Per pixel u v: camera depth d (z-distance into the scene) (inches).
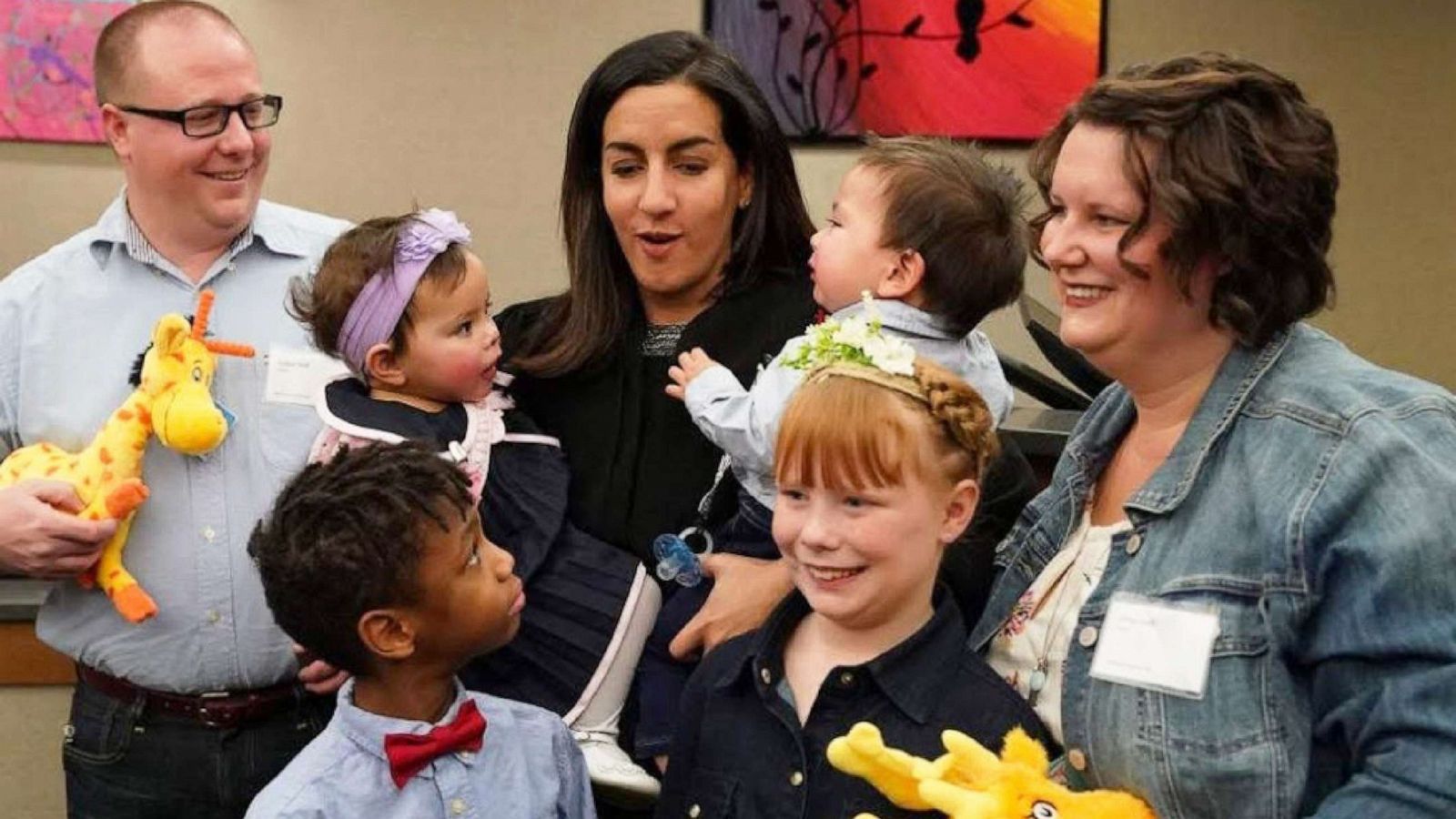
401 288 79.6
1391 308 172.6
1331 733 53.1
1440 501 49.9
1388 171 170.4
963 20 165.9
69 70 156.0
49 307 87.1
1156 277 55.1
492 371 83.0
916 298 76.9
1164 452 60.3
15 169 158.1
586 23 165.8
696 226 80.7
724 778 64.9
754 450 74.2
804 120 168.1
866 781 60.7
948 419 61.7
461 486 65.4
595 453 83.7
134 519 84.3
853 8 165.9
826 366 63.5
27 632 121.1
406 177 166.6
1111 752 56.7
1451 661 49.0
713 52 81.4
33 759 123.8
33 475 81.3
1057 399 124.4
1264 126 53.2
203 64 83.4
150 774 85.7
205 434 80.1
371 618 63.2
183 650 84.5
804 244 86.0
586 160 83.7
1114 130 54.9
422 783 65.3
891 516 60.7
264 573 65.7
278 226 91.4
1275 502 53.4
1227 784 53.4
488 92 166.1
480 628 65.3
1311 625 53.0
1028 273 166.1
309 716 87.5
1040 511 67.5
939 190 76.4
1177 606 55.7
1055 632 62.7
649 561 81.8
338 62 163.9
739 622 74.0
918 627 63.8
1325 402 54.0
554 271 169.2
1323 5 167.6
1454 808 48.3
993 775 55.2
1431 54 168.1
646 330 85.2
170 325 81.0
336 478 64.8
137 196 87.0
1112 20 167.2
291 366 87.4
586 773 72.1
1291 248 53.9
